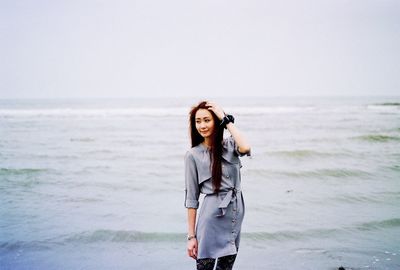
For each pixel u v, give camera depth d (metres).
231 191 2.57
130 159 11.60
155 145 15.03
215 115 2.55
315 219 5.66
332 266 4.07
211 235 2.56
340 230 5.18
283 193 7.30
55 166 10.34
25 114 35.19
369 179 8.56
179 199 6.86
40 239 4.85
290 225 5.39
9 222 5.51
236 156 2.61
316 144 14.80
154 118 29.94
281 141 15.77
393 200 6.72
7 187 7.79
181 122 26.30
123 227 5.29
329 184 8.09
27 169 9.72
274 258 4.31
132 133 19.66
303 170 9.52
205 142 2.65
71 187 7.79
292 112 36.78
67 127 23.05
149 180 8.46
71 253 4.45
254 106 54.66
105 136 18.27
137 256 4.38
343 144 14.77
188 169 2.62
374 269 3.98
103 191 7.46
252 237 4.95
